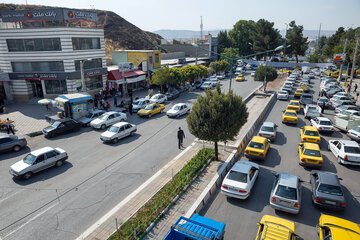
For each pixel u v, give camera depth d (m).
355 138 20.89
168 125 26.67
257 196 13.52
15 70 35.53
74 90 35.47
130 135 23.58
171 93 39.78
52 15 33.25
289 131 24.30
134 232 9.64
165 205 12.04
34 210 12.58
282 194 11.79
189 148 19.89
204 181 14.52
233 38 103.25
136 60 47.78
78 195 13.84
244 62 88.06
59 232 11.00
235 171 13.54
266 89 47.84
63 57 33.88
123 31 107.75
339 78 53.88
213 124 15.64
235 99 16.23
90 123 25.64
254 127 24.78
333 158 18.28
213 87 50.22
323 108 30.80
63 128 23.83
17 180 15.58
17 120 28.00
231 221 11.50
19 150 20.31
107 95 39.12
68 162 18.08
